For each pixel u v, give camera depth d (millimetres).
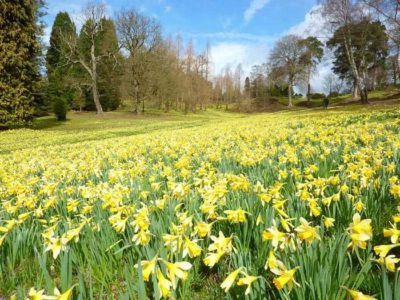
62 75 56062
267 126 15898
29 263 3141
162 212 3578
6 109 31016
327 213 3525
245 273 2021
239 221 2980
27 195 5074
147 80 51938
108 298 2646
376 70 58562
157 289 2064
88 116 47844
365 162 4980
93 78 48969
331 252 2246
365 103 37906
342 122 13820
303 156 6180
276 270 1979
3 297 2871
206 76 84062
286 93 95875
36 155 12047
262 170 5500
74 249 3107
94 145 13906
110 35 54156
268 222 3072
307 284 2098
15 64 31172
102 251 3021
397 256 2943
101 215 3633
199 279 2906
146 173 6031
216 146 8859
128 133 25172
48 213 4223
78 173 6465
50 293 2268
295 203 3578
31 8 33031
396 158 5238
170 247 2594
